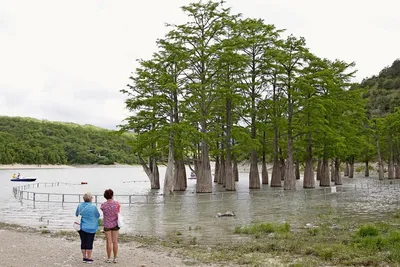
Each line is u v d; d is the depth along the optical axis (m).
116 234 13.49
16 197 43.69
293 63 53.88
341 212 28.97
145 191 55.28
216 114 59.84
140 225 23.84
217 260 14.07
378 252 14.77
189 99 47.56
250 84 54.50
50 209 32.81
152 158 57.03
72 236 19.97
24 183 79.56
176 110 47.69
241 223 24.17
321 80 54.66
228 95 49.34
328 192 46.66
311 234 19.30
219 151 53.75
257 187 55.56
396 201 37.06
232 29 52.66
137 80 49.84
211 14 49.44
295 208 32.06
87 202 13.61
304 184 56.53
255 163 56.12
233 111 57.34
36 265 13.13
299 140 59.91
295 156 62.12
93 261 13.66
